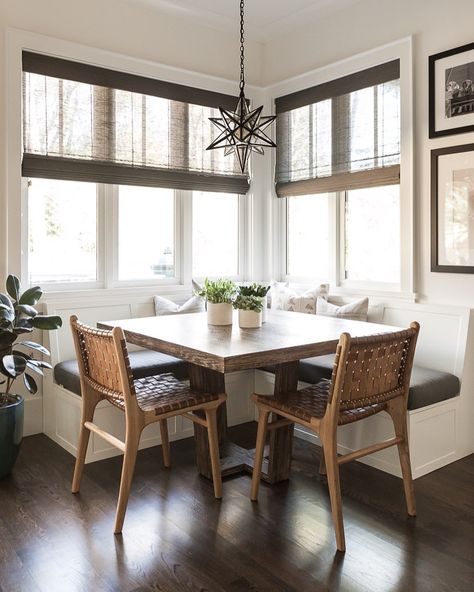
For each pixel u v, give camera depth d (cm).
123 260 378
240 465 274
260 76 438
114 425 293
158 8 371
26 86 322
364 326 269
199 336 241
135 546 205
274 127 431
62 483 261
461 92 305
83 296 349
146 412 219
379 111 352
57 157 335
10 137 315
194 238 415
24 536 212
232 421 351
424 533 214
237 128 248
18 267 321
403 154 334
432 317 313
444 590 179
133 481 263
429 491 252
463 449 295
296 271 434
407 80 331
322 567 192
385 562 195
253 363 206
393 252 358
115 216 371
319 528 219
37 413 332
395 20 341
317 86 392
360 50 364
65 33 335
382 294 351
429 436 272
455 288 314
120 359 210
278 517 228
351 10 368
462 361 294
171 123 384
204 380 255
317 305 365
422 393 265
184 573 188
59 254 350
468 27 303
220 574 187
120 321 289
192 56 394
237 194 438
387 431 272
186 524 222
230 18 394
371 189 370
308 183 404
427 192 326
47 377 323
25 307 273
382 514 230
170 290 388
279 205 439
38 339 329
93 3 345
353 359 204
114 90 356
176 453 300
